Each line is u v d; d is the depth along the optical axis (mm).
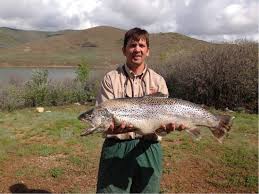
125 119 1242
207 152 2992
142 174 1344
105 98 1332
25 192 2264
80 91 6723
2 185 2346
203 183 2414
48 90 6344
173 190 2299
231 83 5727
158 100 1284
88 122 1242
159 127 1281
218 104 5961
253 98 5688
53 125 4051
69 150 3021
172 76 6586
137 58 1312
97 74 7457
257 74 5609
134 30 1308
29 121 4340
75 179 2463
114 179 1332
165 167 2645
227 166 2693
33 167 2635
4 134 3641
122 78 1337
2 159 2775
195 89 6172
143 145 1343
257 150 3064
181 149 3057
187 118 1303
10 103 5633
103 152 1359
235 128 3926
